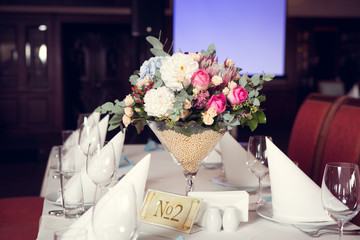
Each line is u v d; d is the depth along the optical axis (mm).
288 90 9148
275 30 8289
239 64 8281
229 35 8117
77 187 1318
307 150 2521
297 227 1231
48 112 8164
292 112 9234
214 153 2006
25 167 6270
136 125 1392
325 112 2438
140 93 1330
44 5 7832
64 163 1647
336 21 9328
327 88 6812
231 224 1206
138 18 5914
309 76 9617
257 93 1335
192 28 7938
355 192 1025
